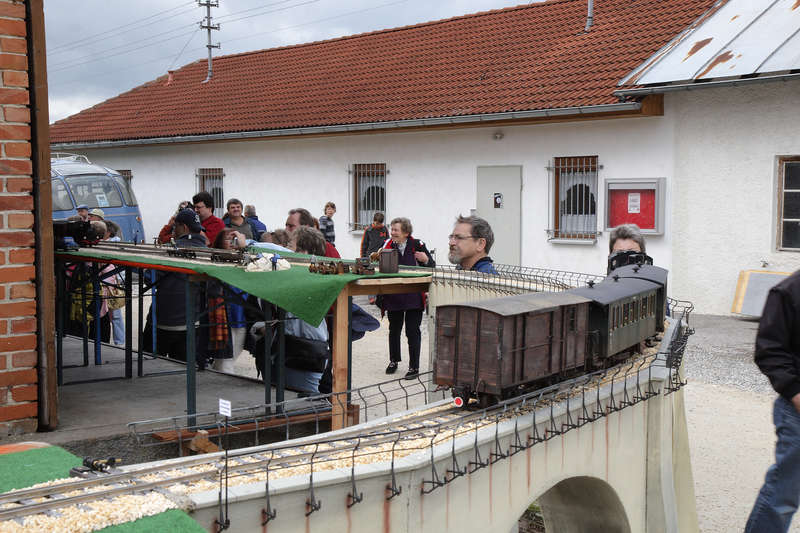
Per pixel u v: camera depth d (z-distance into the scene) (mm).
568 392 3703
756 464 7000
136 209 23375
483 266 6848
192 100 26953
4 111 4969
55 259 7156
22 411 5152
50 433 5207
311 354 6598
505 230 16859
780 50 13039
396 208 18953
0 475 2678
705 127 14008
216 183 23984
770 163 13383
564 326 3867
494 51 20000
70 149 29016
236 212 12688
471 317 3496
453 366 3568
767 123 13344
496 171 16938
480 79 18469
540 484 3400
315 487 2537
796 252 13281
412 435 3146
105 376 7410
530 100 15844
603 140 15227
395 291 6035
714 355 10891
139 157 26547
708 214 14102
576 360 3992
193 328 5305
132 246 7926
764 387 9359
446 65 20422
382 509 2707
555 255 16094
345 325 5668
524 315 3531
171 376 7469
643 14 18000
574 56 17391
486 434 3084
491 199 17062
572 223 15914
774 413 4082
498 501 3166
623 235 6473
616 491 4051
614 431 3994
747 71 12844
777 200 13414
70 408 6027
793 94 13039
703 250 14203
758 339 4039
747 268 13750
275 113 22047
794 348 3988
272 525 2461
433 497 2861
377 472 2664
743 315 13672
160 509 2268
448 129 17578
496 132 16812
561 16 20312
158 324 7980
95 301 8023
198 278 5387
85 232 7457
